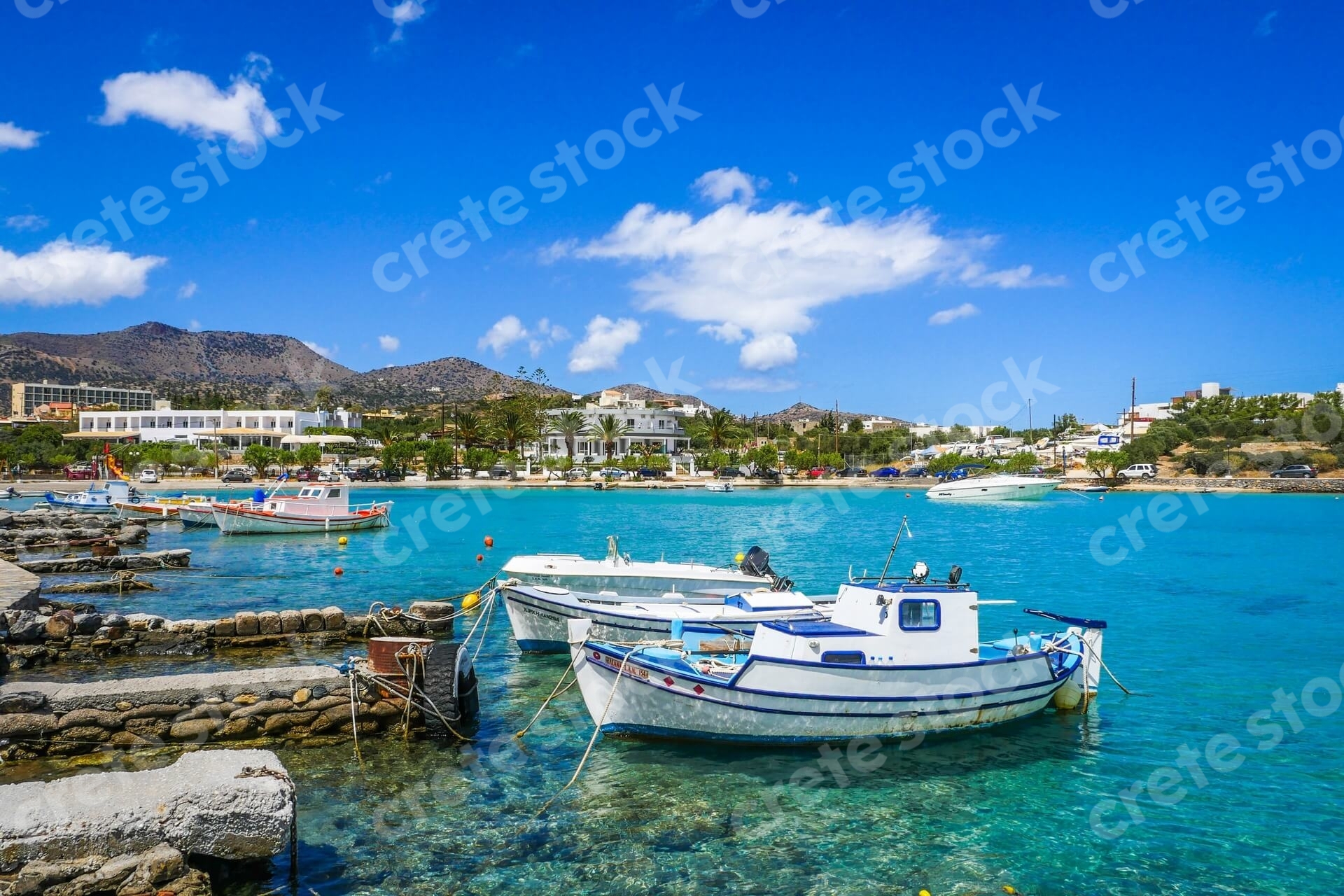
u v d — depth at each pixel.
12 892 7.46
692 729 13.87
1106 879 9.98
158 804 8.20
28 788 8.38
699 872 9.91
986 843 10.84
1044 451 149.25
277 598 27.52
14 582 22.28
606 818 11.24
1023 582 34.84
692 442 149.75
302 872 9.57
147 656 18.58
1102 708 16.70
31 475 105.69
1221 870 10.24
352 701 13.46
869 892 9.55
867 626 14.67
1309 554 45.31
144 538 43.94
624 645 15.52
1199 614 27.23
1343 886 9.90
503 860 10.05
